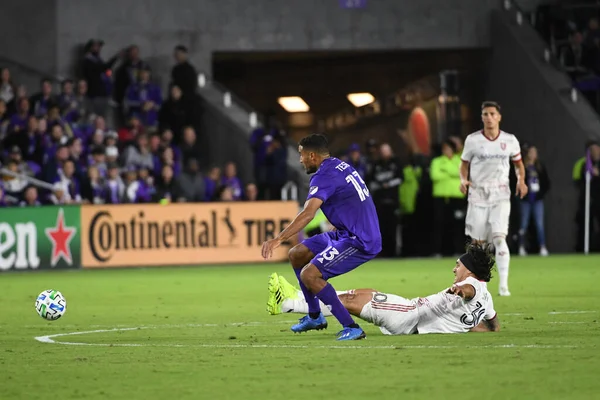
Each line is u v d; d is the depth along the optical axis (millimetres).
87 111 107938
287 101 132875
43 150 97625
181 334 40625
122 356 33750
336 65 131500
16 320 47969
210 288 67938
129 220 92625
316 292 36875
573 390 25922
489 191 57750
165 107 106562
